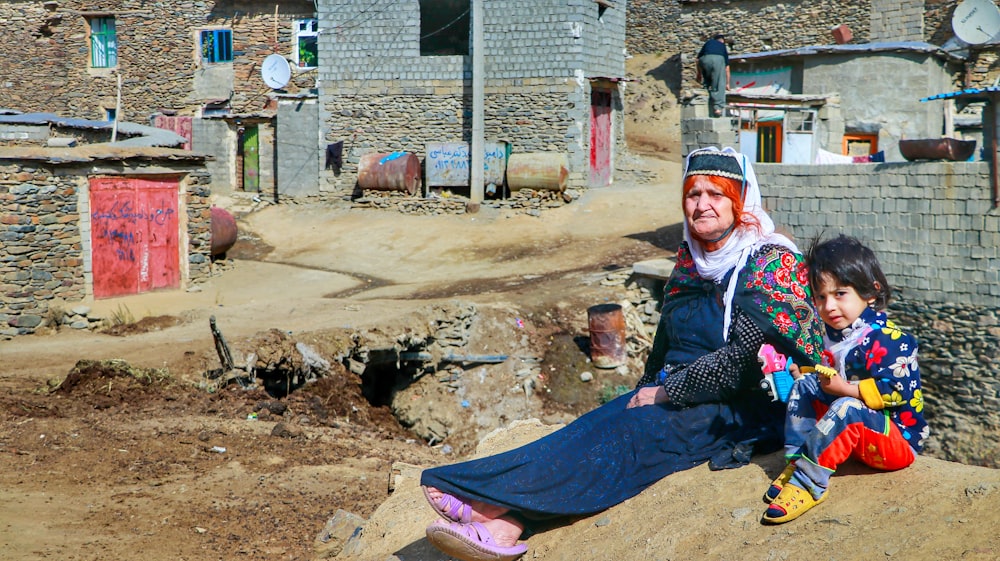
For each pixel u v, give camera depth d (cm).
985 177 1584
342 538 586
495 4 2722
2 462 898
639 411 407
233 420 1161
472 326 1727
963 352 1636
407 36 2812
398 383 1655
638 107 3584
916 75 2450
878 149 2511
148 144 2194
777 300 364
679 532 370
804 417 367
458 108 2808
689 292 402
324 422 1263
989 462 1605
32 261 1630
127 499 826
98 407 1146
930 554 307
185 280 1930
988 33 2480
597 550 385
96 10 3522
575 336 1767
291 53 3356
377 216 2681
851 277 356
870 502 346
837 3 3231
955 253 1631
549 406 1641
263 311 1683
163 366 1296
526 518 416
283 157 2931
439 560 455
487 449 587
